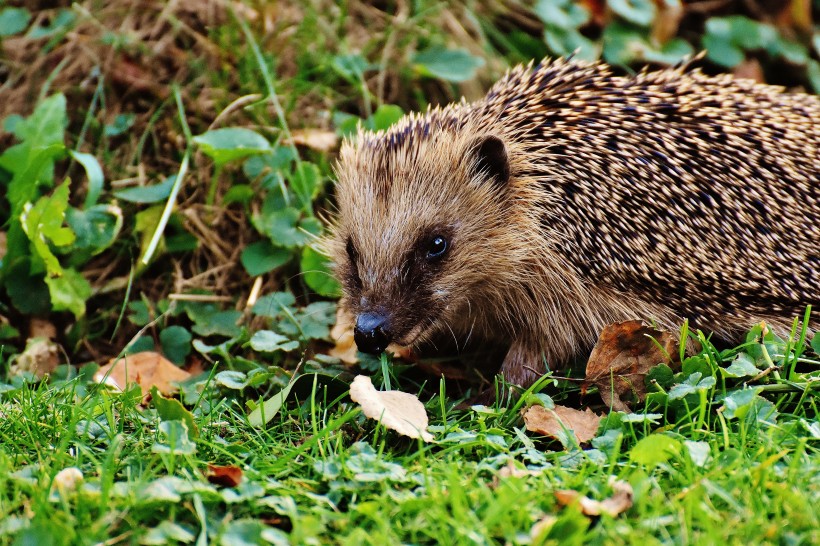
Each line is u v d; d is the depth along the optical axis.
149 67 8.28
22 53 8.39
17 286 7.21
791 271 6.44
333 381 5.96
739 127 6.61
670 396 5.21
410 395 5.35
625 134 6.45
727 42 8.97
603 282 6.36
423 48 8.68
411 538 4.05
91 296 7.46
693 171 6.38
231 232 7.74
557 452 4.88
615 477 4.43
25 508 4.19
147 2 8.53
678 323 6.30
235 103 7.92
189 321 7.42
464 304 6.65
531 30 9.16
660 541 3.96
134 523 4.07
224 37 8.32
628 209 6.28
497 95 6.93
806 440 4.77
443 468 4.56
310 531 3.99
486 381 6.43
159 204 7.57
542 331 6.56
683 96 6.73
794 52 9.10
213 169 7.86
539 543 3.83
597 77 6.84
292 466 4.75
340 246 6.66
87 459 4.85
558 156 6.43
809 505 4.07
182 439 4.78
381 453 4.83
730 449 4.63
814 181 6.64
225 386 6.05
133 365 6.59
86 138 8.04
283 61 8.41
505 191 6.42
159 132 8.08
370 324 5.92
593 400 5.86
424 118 6.75
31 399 5.56
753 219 6.41
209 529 4.13
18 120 7.92
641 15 8.87
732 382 5.68
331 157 7.88
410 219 6.16
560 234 6.38
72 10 8.55
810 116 6.99
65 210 7.25
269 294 7.34
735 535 3.92
